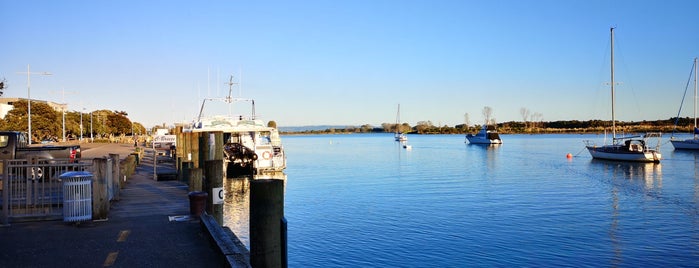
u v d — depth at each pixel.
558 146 103.75
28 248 9.78
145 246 10.01
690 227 21.06
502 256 16.81
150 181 22.62
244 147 33.16
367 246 17.86
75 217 12.03
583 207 25.75
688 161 58.69
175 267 8.62
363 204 26.38
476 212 24.08
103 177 12.51
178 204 15.34
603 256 16.89
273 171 33.69
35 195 12.48
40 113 88.69
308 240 18.59
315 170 48.25
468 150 91.38
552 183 36.84
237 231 18.70
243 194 27.47
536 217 22.97
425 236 19.27
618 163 56.50
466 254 17.00
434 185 35.19
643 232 20.12
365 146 118.38
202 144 22.77
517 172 46.09
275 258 7.97
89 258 9.14
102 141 102.25
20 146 23.09
